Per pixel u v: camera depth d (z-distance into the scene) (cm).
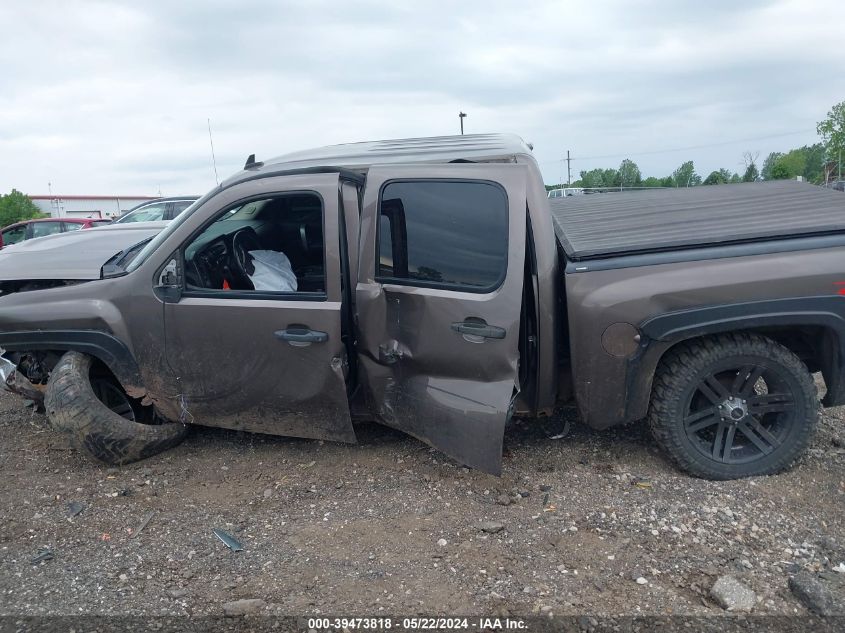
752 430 348
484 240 332
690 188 535
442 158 364
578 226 404
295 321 348
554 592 270
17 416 492
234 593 278
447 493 350
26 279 475
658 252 335
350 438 369
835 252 321
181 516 343
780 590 266
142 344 379
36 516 346
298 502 351
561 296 353
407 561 295
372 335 350
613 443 397
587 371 339
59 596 278
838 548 291
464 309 330
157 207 1377
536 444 400
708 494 336
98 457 392
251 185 360
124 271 393
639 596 265
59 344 392
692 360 335
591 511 326
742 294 320
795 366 334
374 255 348
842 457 370
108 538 324
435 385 346
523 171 330
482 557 295
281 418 375
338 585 280
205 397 380
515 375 329
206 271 382
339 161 385
